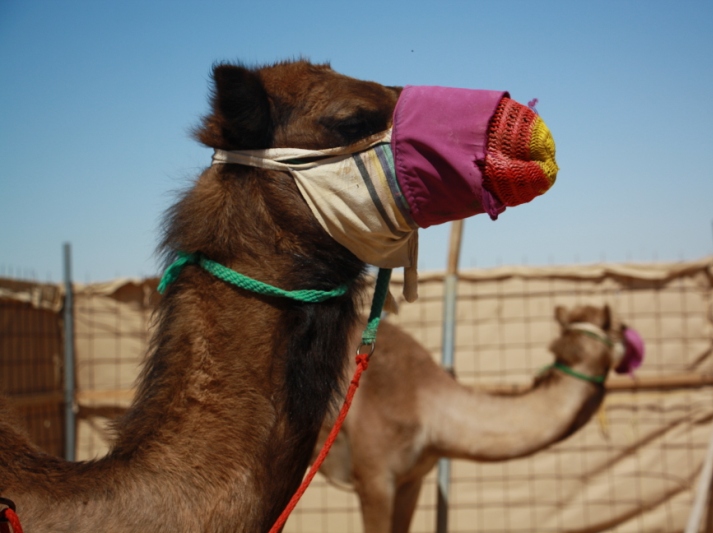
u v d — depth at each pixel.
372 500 5.39
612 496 7.64
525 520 7.71
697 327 7.64
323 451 2.19
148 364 2.23
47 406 7.63
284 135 2.29
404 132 2.17
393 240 2.33
